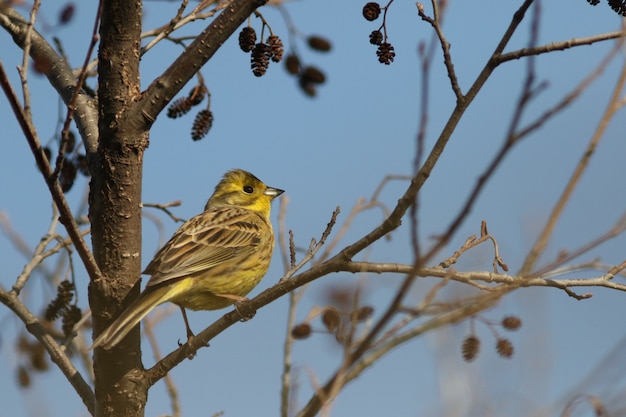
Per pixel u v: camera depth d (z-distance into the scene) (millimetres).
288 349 10797
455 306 7238
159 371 10039
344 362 6184
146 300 9844
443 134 8242
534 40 5660
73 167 12414
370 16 10289
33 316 10734
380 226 8852
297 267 10258
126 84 9680
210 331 9953
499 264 9367
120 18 9562
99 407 10055
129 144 9680
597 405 6977
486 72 8023
